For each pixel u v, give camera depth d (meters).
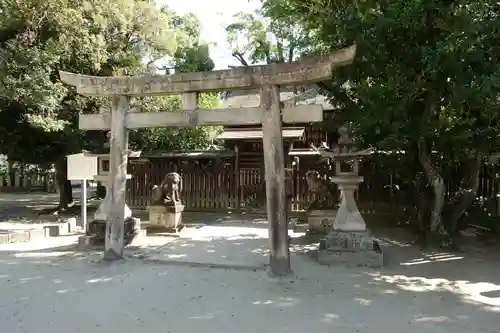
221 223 14.41
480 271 7.83
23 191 25.91
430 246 9.76
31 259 8.67
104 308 5.74
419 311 5.66
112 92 8.34
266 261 8.60
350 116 9.20
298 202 15.99
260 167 17.12
